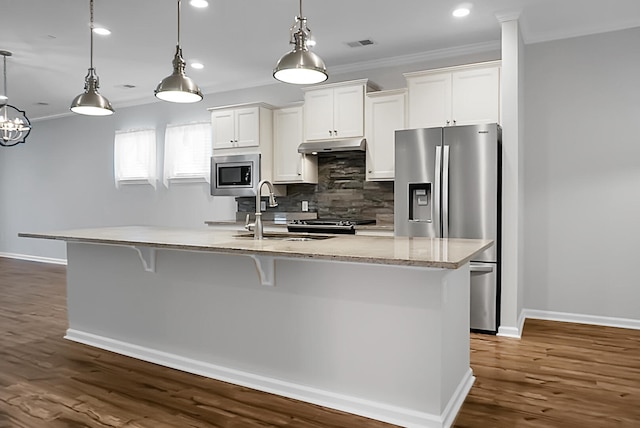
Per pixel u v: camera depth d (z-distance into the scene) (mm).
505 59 3781
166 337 3154
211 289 2934
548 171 4254
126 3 3566
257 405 2523
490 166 3777
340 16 3834
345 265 2445
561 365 3090
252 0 3531
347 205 5328
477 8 3670
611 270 4047
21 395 2650
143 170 6906
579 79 4113
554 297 4277
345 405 2455
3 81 5793
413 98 4383
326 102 4969
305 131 5156
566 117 4176
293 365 2631
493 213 3777
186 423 2316
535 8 3652
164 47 4617
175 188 6676
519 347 3471
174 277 3100
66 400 2586
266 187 5414
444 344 2268
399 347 2312
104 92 6492
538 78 4270
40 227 8398
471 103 4109
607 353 3330
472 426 2273
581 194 4137
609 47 4000
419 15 3814
